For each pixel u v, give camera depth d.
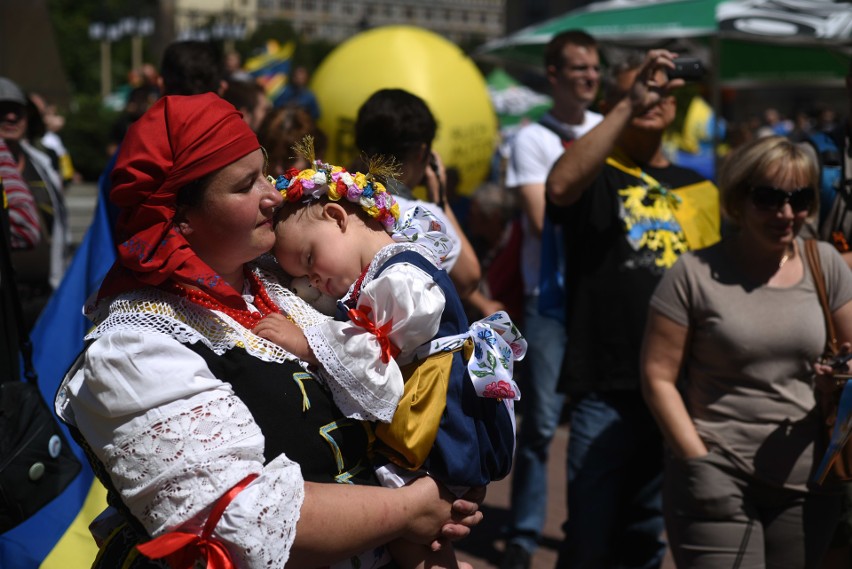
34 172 5.06
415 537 1.76
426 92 8.74
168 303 1.66
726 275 2.92
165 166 1.62
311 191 1.87
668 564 4.32
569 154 3.40
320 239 1.85
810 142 3.52
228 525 1.52
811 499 2.86
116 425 1.57
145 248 1.63
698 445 2.87
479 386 1.81
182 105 1.66
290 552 1.60
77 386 1.62
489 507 5.14
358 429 1.77
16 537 3.02
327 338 1.72
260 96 5.11
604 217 3.47
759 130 14.91
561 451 5.97
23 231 4.25
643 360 3.02
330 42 37.62
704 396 2.93
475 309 3.92
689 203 3.60
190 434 1.54
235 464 1.56
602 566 3.45
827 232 3.44
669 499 2.97
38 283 4.67
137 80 12.74
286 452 1.68
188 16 40.59
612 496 3.45
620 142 3.60
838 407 2.75
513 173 4.57
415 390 1.77
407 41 9.00
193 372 1.58
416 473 1.79
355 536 1.65
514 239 4.82
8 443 2.50
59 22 30.75
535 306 4.41
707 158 13.83
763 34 5.89
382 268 1.82
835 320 2.90
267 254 1.97
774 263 2.91
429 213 2.01
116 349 1.56
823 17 5.82
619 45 7.26
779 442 2.84
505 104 17.23
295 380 1.71
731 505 2.82
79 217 12.33
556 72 4.54
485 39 59.41
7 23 7.88
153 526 1.55
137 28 27.34
